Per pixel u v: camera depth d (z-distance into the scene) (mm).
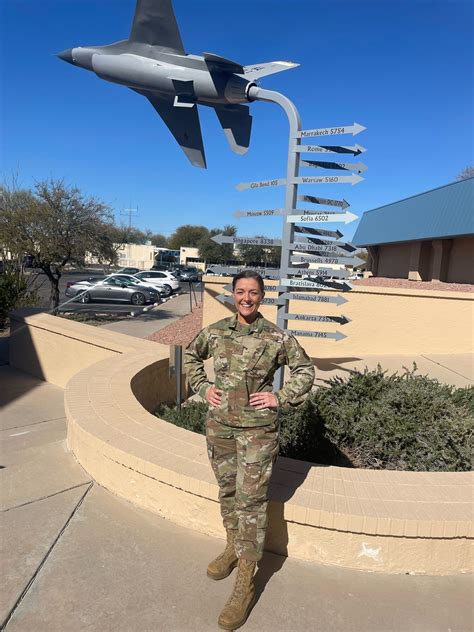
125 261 72375
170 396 5926
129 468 3035
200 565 2527
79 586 2348
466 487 2699
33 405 6762
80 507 3035
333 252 4953
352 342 8102
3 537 2711
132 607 2225
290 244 5145
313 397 3998
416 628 2145
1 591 2297
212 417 2303
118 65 5652
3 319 13570
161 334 12656
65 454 3816
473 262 24594
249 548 2162
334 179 4816
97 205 16016
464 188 25219
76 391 4273
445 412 3629
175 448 3111
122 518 2924
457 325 7992
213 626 2133
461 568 2475
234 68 5324
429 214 28344
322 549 2523
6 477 3420
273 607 2246
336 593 2346
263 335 2254
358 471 2881
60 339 7715
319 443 3688
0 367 9117
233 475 2322
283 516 2525
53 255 15523
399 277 34406
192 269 50719
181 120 6039
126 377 4750
